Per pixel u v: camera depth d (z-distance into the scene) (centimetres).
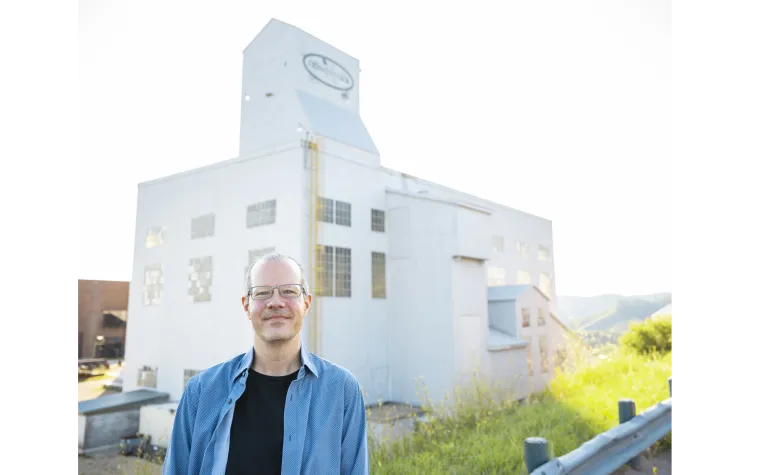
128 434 1163
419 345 1312
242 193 1285
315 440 203
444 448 713
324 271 1211
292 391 209
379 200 1434
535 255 1842
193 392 216
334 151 1370
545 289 1841
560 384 1166
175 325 1338
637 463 511
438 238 1335
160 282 1403
